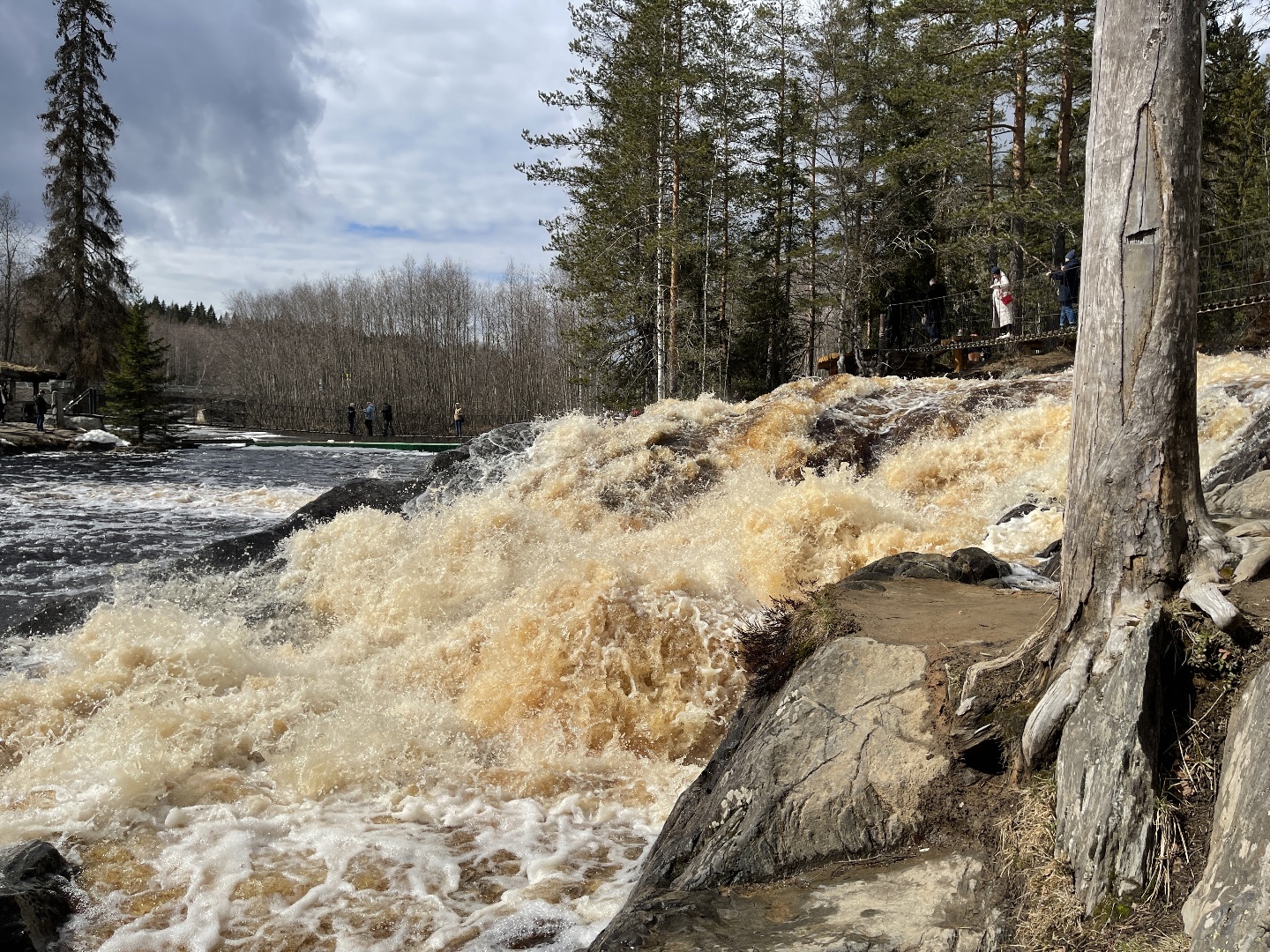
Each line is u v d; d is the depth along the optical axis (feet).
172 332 368.68
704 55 99.60
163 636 24.43
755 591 25.90
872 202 108.27
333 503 42.73
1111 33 11.24
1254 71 107.24
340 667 26.27
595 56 98.73
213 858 15.99
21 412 142.72
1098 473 11.20
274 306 321.93
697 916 10.54
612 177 98.73
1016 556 25.00
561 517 36.29
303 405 240.12
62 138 153.79
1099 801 9.29
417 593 29.96
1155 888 8.54
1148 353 10.98
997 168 100.01
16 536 51.98
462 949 13.34
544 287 109.50
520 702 22.26
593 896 14.87
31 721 21.62
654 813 18.34
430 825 17.57
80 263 156.35
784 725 13.05
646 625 22.76
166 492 74.79
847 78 103.96
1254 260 78.79
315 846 16.58
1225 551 10.89
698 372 108.68
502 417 226.58
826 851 11.25
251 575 35.91
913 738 12.06
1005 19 79.82
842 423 38.88
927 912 9.61
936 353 76.69
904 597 17.17
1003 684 11.87
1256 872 7.48
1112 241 11.19
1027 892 9.35
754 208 120.26
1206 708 9.85
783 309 123.95
